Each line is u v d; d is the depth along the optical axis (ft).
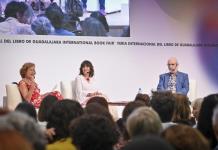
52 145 9.96
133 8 34.99
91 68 29.91
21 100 28.30
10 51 32.76
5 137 4.50
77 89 29.60
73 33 33.81
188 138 7.26
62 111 10.41
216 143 10.62
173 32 35.78
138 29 35.04
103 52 34.32
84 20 33.99
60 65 33.55
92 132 8.29
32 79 28.55
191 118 15.80
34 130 7.21
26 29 33.04
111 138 8.41
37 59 33.17
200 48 36.22
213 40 36.52
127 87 34.63
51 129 10.27
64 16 33.65
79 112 10.57
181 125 7.61
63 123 10.28
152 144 5.52
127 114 13.70
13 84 28.48
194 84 31.78
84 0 33.96
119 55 34.58
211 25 36.58
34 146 7.02
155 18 35.45
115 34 34.55
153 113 9.43
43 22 33.30
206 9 36.50
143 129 9.15
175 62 30.53
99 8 34.27
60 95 28.35
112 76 34.42
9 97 28.22
